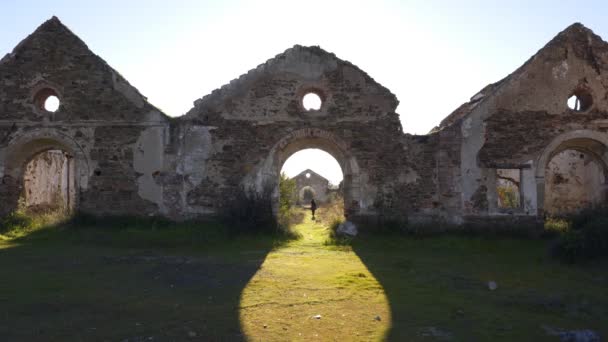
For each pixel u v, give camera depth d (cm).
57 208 1980
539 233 1398
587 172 1934
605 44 1514
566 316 650
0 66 1528
